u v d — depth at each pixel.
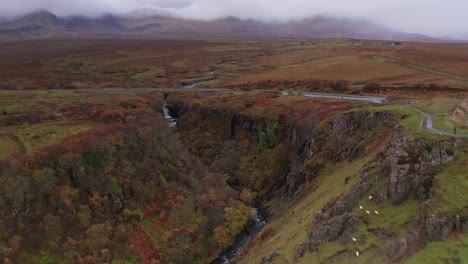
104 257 65.75
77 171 72.94
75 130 91.88
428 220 43.44
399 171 51.22
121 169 81.06
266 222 87.56
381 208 50.88
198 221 81.56
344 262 48.03
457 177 47.50
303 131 104.88
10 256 58.88
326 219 57.22
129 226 73.38
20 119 108.50
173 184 87.94
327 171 83.50
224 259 75.75
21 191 64.50
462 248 39.97
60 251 63.41
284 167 105.31
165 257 71.69
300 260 54.41
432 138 53.25
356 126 88.06
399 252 43.12
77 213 68.62
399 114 78.25
